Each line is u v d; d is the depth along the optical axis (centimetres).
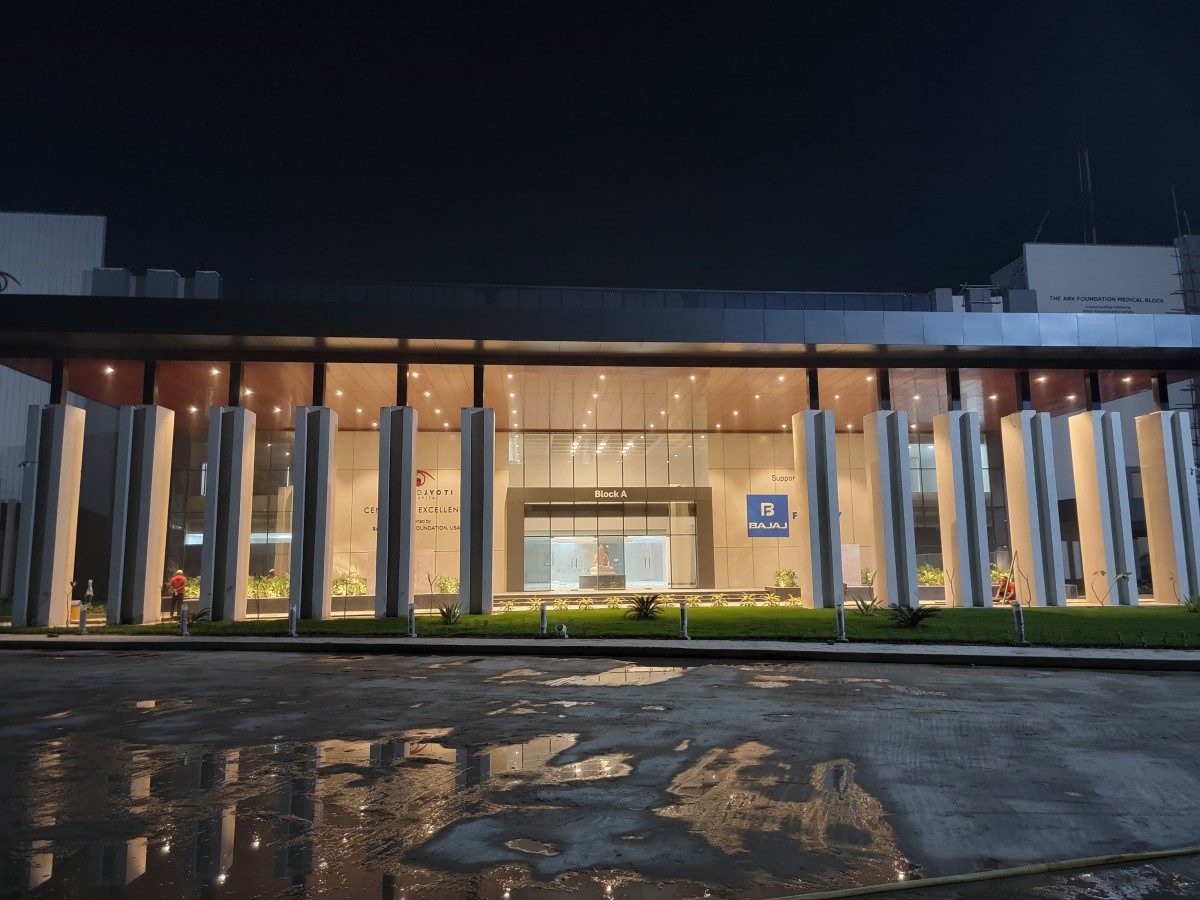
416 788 680
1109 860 514
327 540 2503
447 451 3822
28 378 4334
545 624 1948
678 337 2486
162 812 616
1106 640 1708
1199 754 799
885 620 2247
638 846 541
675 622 2256
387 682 1316
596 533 3828
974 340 2581
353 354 2562
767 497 3931
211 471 2488
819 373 2817
